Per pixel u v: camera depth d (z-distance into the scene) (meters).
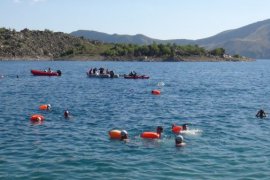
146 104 45.34
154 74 114.06
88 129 29.86
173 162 21.06
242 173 19.34
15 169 19.58
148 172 19.38
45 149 23.52
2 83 75.31
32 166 20.09
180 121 34.06
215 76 108.75
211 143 25.48
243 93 60.16
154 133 26.81
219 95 56.81
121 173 19.19
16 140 25.88
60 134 27.89
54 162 20.81
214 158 21.89
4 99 49.16
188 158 21.84
